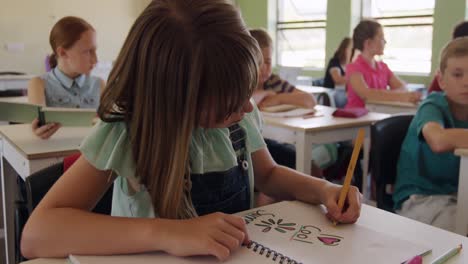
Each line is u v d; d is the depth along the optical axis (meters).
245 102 0.69
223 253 0.62
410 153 1.70
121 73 0.71
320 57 6.19
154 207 0.75
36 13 5.83
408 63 5.12
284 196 0.97
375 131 1.75
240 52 0.66
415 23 4.98
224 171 0.87
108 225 0.67
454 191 1.64
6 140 1.80
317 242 0.70
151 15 0.68
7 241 1.88
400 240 0.70
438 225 1.52
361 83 3.49
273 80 2.91
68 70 2.29
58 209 0.70
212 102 0.66
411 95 3.29
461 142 1.53
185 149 0.69
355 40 3.66
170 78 0.66
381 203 1.75
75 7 6.09
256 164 1.02
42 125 1.61
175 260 0.64
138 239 0.65
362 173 2.46
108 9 6.33
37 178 1.00
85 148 0.74
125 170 0.74
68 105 2.32
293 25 6.49
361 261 0.63
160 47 0.66
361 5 5.54
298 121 2.39
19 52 5.79
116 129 0.75
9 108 1.60
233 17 0.68
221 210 0.88
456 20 4.48
